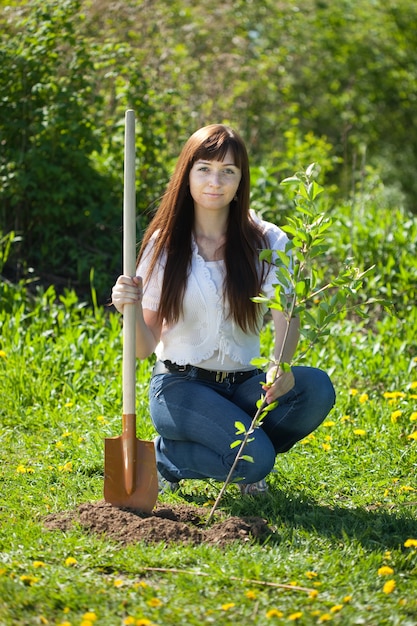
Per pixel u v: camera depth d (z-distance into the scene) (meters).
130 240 4.03
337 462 4.91
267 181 8.92
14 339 6.54
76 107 7.99
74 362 6.29
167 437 4.33
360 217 9.05
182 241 4.25
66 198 8.20
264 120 11.95
